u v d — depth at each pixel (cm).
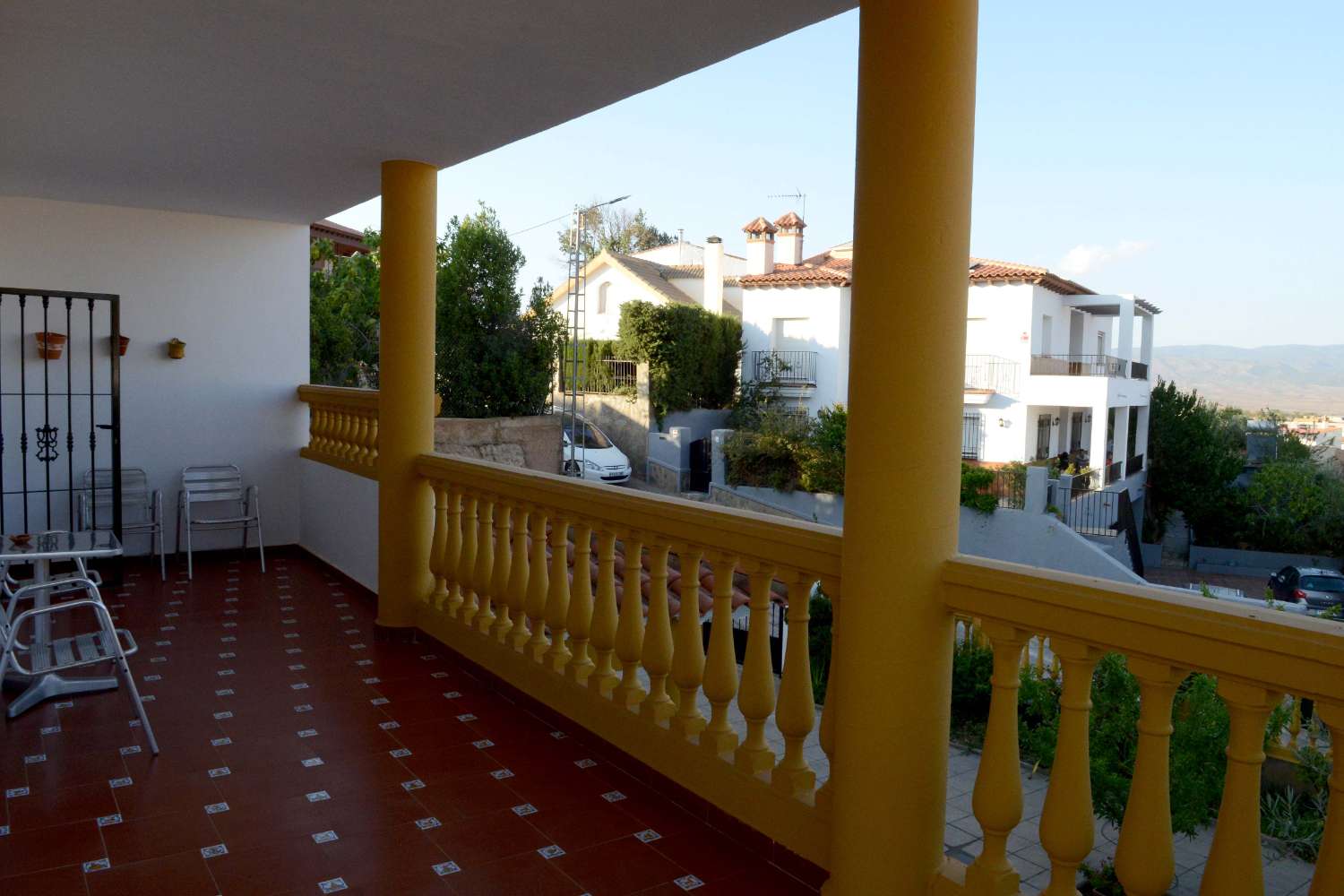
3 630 384
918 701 234
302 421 807
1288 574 1484
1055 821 209
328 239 1061
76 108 441
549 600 413
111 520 707
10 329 684
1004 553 1467
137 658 502
